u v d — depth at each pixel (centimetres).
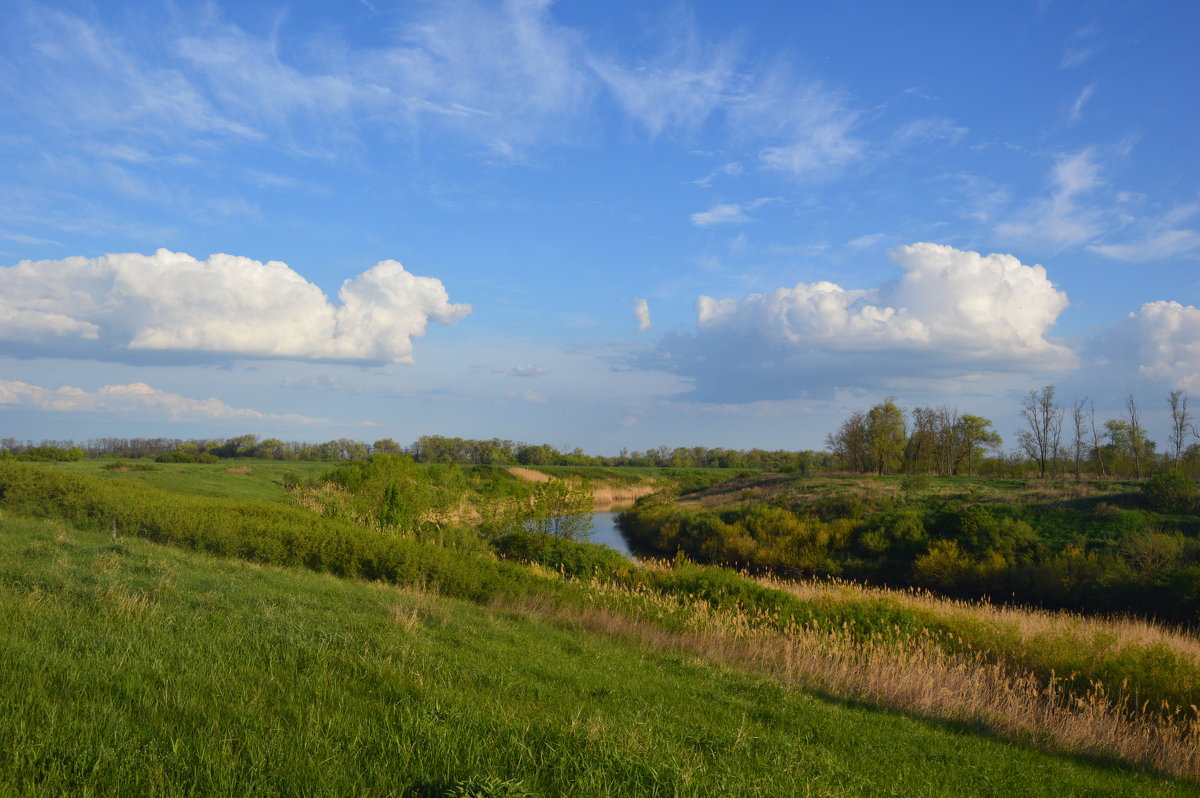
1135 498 3775
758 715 814
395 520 2545
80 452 6781
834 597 1758
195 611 862
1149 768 912
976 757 785
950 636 1462
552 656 969
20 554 1191
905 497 4759
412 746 472
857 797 553
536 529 2511
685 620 1473
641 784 453
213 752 430
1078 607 2834
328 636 791
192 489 3947
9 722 449
